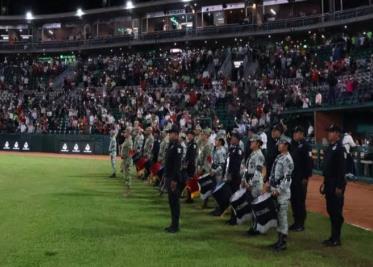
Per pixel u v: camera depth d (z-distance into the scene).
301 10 43.06
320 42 40.47
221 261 7.82
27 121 40.56
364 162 18.75
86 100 41.25
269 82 33.12
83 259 7.80
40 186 16.73
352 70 28.16
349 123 26.06
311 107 26.27
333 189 8.94
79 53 54.03
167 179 10.10
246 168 10.30
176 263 7.66
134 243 8.90
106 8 51.53
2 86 47.69
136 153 18.92
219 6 46.91
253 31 42.66
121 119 35.56
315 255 8.29
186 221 11.08
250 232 9.73
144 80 41.38
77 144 37.00
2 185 16.92
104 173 21.44
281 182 8.72
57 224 10.41
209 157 13.23
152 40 48.22
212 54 42.69
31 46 54.62
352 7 39.72
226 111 32.88
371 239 9.45
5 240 9.00
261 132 18.89
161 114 33.69
